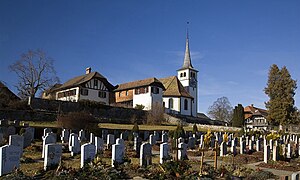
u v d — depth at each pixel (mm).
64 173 14070
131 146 27641
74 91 68188
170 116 63125
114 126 45438
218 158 23406
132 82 75688
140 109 61656
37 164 17156
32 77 59469
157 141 34750
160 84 72312
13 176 13156
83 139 29641
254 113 99625
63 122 32750
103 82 71812
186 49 99875
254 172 17562
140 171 15805
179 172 15484
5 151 14016
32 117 42625
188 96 79438
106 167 15695
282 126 66250
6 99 45594
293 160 24531
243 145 27844
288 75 67750
